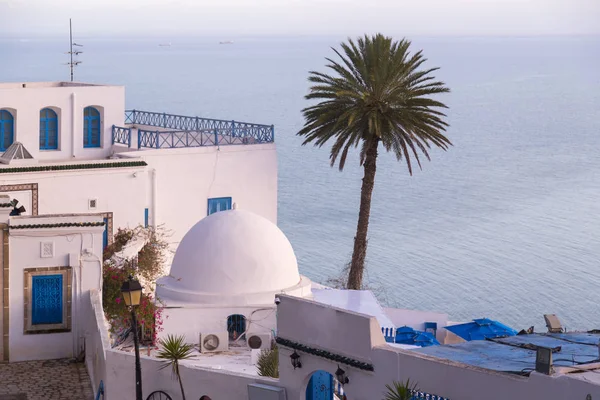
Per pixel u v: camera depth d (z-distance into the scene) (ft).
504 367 43.80
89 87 130.11
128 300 59.62
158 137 125.29
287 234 361.30
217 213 88.38
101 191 111.86
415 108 135.74
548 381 40.27
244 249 84.64
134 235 109.60
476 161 569.64
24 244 75.25
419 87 138.31
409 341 100.63
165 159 121.08
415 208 418.10
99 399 65.87
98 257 76.95
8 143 125.70
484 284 286.66
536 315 258.16
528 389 41.24
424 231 368.48
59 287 76.54
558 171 522.88
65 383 71.26
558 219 393.09
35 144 126.93
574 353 45.57
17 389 69.51
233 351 80.94
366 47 138.10
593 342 49.06
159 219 121.49
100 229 76.69
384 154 605.31
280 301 55.42
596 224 382.42
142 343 81.56
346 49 138.62
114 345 78.02
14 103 124.67
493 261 317.01
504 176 508.53
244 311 82.89
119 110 132.87
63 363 75.92
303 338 54.03
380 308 102.47
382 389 48.85
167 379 63.26
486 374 43.24
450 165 552.41
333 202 432.66
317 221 388.16
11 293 75.46
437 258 321.93
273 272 84.89
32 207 108.27
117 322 81.30
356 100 137.69
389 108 135.64
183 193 122.93
